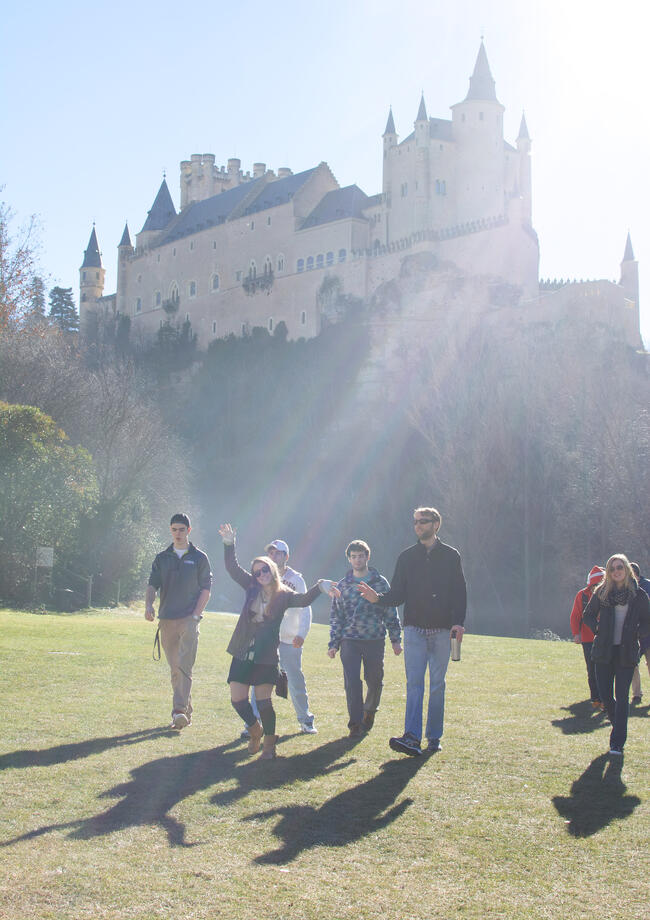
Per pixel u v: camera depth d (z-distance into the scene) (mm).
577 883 6387
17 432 36219
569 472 60906
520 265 102812
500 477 59500
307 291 126812
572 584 59156
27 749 9508
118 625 24359
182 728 10883
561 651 22375
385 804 8016
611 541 57781
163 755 9516
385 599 10289
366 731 11102
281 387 120125
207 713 11914
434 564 10172
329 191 133875
